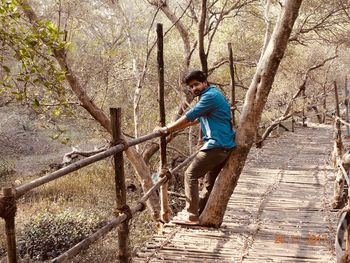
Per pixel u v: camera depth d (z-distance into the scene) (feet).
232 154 16.22
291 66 68.08
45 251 30.45
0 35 15.34
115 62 38.04
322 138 46.19
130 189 40.34
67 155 33.60
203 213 17.01
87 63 36.65
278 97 61.57
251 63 44.91
